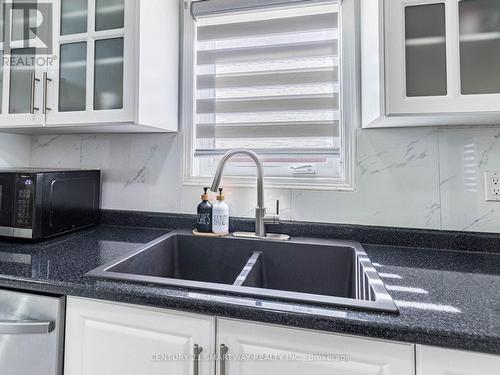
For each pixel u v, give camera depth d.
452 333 0.51
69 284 0.69
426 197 1.09
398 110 0.84
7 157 1.41
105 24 1.08
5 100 1.16
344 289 1.04
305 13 1.25
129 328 0.66
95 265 0.82
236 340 0.61
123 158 1.39
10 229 1.06
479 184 1.04
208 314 0.62
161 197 1.35
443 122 1.00
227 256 1.14
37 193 1.05
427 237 1.07
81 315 0.69
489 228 1.03
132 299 0.65
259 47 1.28
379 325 0.53
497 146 1.03
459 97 0.80
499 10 0.80
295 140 1.26
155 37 1.15
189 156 1.33
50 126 1.13
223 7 1.27
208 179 1.32
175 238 1.19
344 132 1.18
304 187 1.20
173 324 0.64
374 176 1.14
